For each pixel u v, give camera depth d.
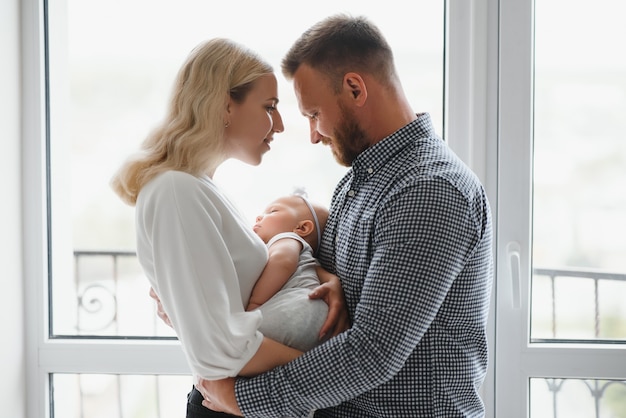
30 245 1.82
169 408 1.89
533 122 1.77
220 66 1.33
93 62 1.86
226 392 1.24
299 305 1.31
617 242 1.79
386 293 1.16
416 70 1.80
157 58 1.85
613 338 1.81
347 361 1.17
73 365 1.83
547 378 1.80
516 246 1.76
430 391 1.26
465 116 1.77
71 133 1.88
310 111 1.36
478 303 1.30
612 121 1.77
